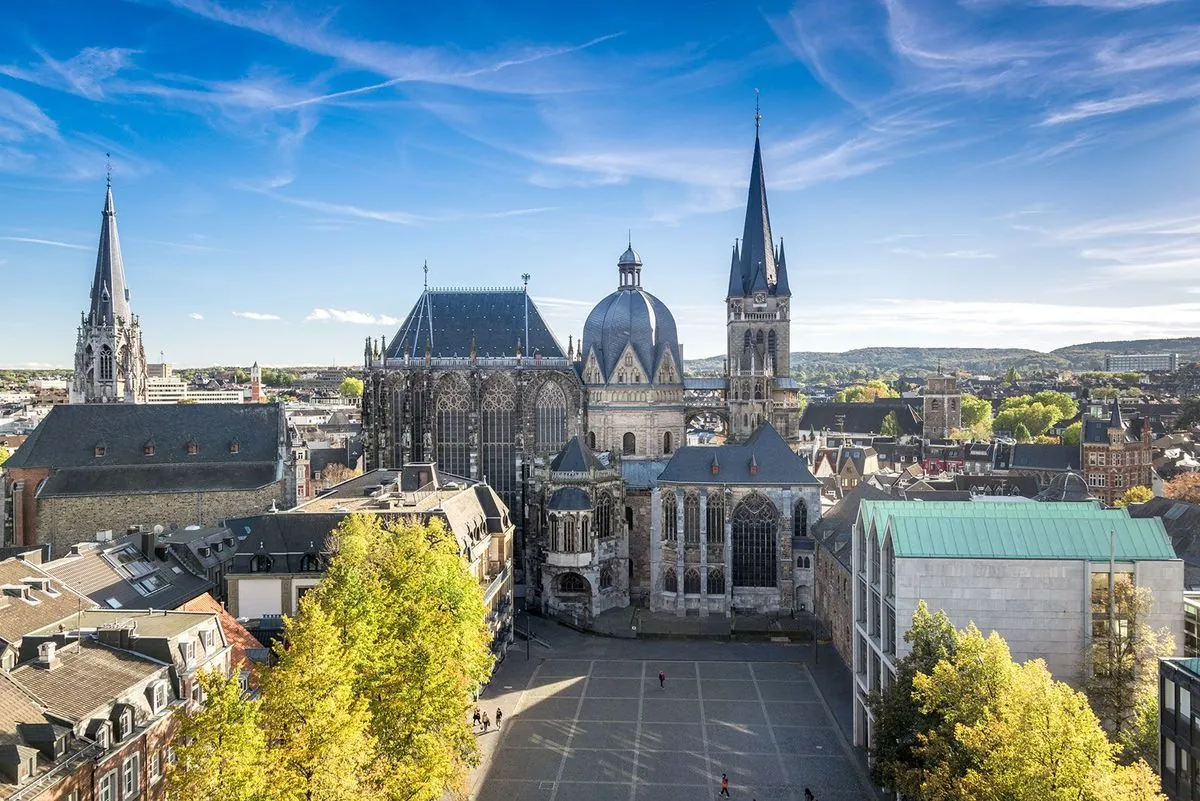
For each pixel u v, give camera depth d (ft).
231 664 238.07
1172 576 228.63
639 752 281.95
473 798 250.37
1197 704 169.99
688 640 407.64
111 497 423.64
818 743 288.51
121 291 628.28
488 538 398.62
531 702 326.85
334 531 288.51
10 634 204.64
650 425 531.09
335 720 152.87
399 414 521.65
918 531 242.78
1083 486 565.12
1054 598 233.96
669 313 552.00
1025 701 164.55
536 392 522.47
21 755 153.58
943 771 178.09
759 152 579.07
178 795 138.10
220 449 444.55
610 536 463.83
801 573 448.65
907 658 213.46
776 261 580.30
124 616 231.50
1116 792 145.59
